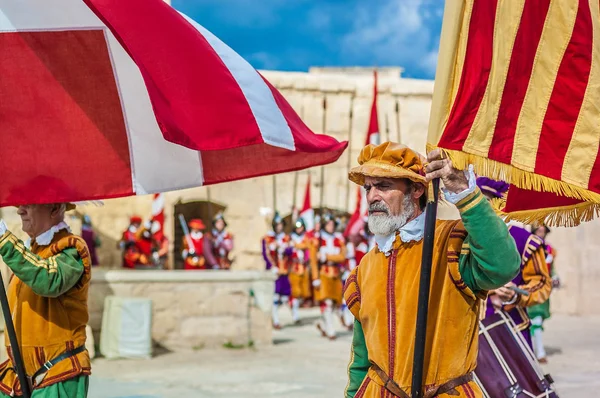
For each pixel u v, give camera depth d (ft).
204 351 37.04
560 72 10.79
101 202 15.93
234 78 13.64
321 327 45.47
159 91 12.80
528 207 12.96
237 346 38.19
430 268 10.05
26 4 14.55
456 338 10.45
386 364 10.72
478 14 10.46
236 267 73.26
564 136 10.78
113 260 66.28
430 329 10.48
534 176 10.69
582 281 59.06
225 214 73.41
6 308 13.24
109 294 36.17
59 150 14.78
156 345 36.94
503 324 15.85
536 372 15.56
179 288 37.32
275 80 75.61
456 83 10.46
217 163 15.80
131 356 34.71
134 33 13.10
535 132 10.75
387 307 10.80
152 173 15.31
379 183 10.93
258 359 34.91
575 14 10.71
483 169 10.39
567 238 60.18
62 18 14.67
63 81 14.83
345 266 52.60
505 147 10.57
